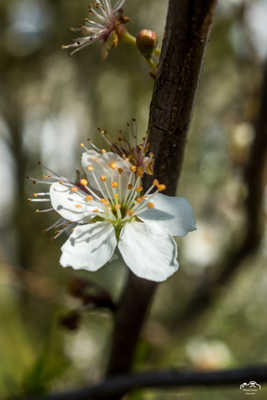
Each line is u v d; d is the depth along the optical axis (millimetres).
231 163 241
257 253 220
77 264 154
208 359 225
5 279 246
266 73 182
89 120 410
